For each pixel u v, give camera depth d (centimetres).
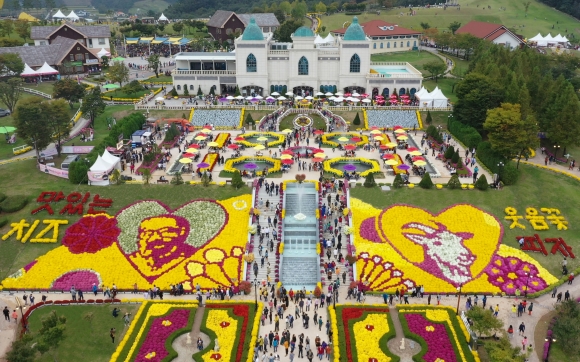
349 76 18412
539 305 8931
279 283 9150
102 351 7775
